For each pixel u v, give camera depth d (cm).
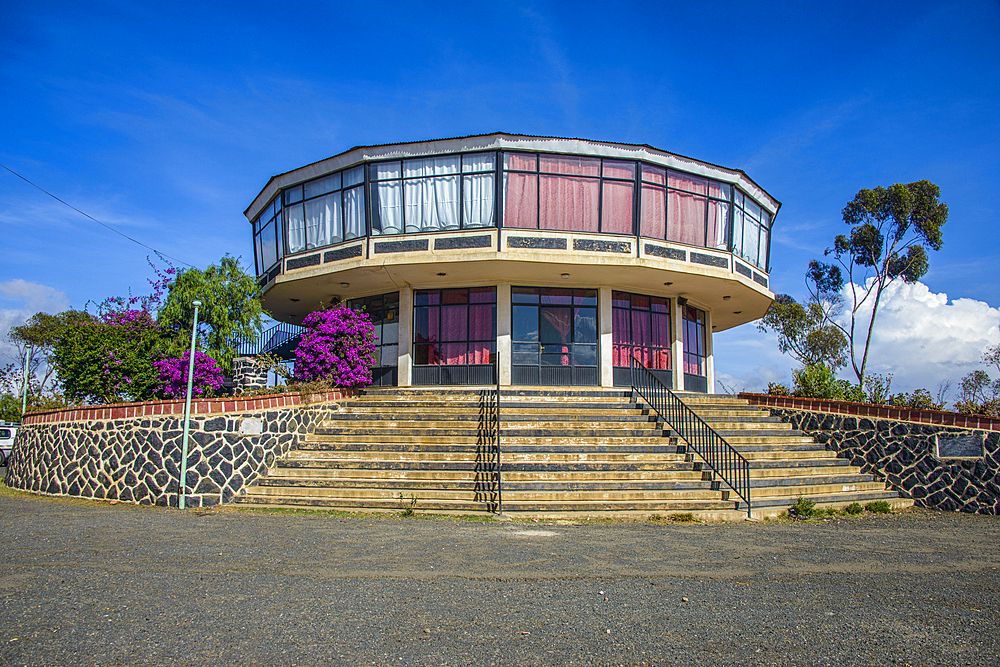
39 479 1423
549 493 1159
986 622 545
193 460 1190
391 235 1731
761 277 2042
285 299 2103
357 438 1364
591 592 606
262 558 722
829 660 452
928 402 1755
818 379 1919
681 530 995
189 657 432
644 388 1664
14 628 482
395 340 1914
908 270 3328
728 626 517
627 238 1730
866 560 791
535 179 1708
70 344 1691
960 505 1295
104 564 686
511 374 1802
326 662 427
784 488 1291
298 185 1895
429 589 603
